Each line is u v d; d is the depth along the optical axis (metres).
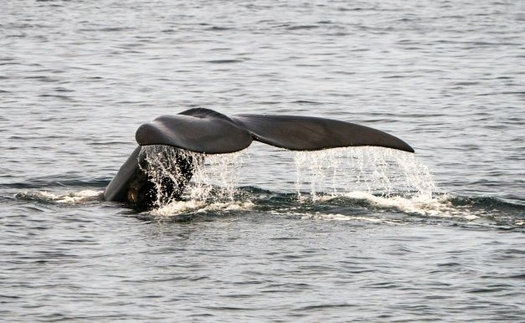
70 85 100.19
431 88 99.75
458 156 71.31
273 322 39.31
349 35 134.88
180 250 46.62
